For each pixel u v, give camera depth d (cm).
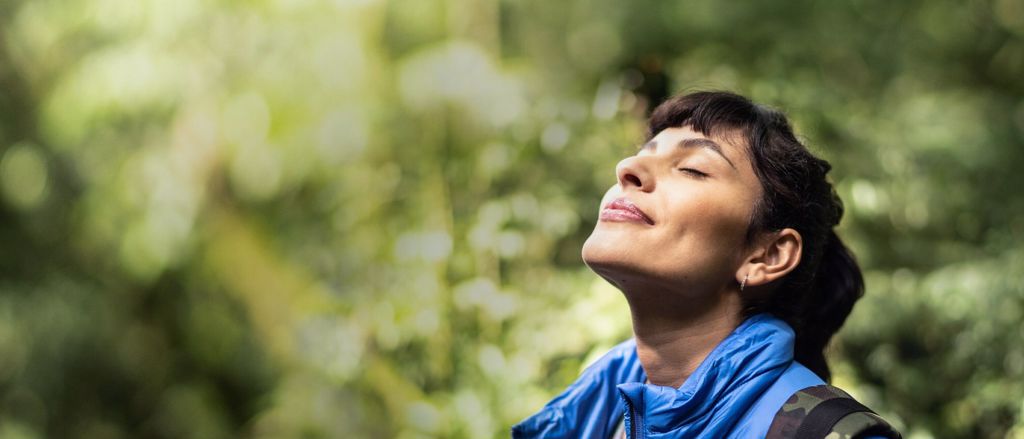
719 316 125
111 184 382
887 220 320
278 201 383
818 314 138
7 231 410
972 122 346
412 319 284
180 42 364
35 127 398
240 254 381
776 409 114
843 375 281
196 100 372
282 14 362
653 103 309
